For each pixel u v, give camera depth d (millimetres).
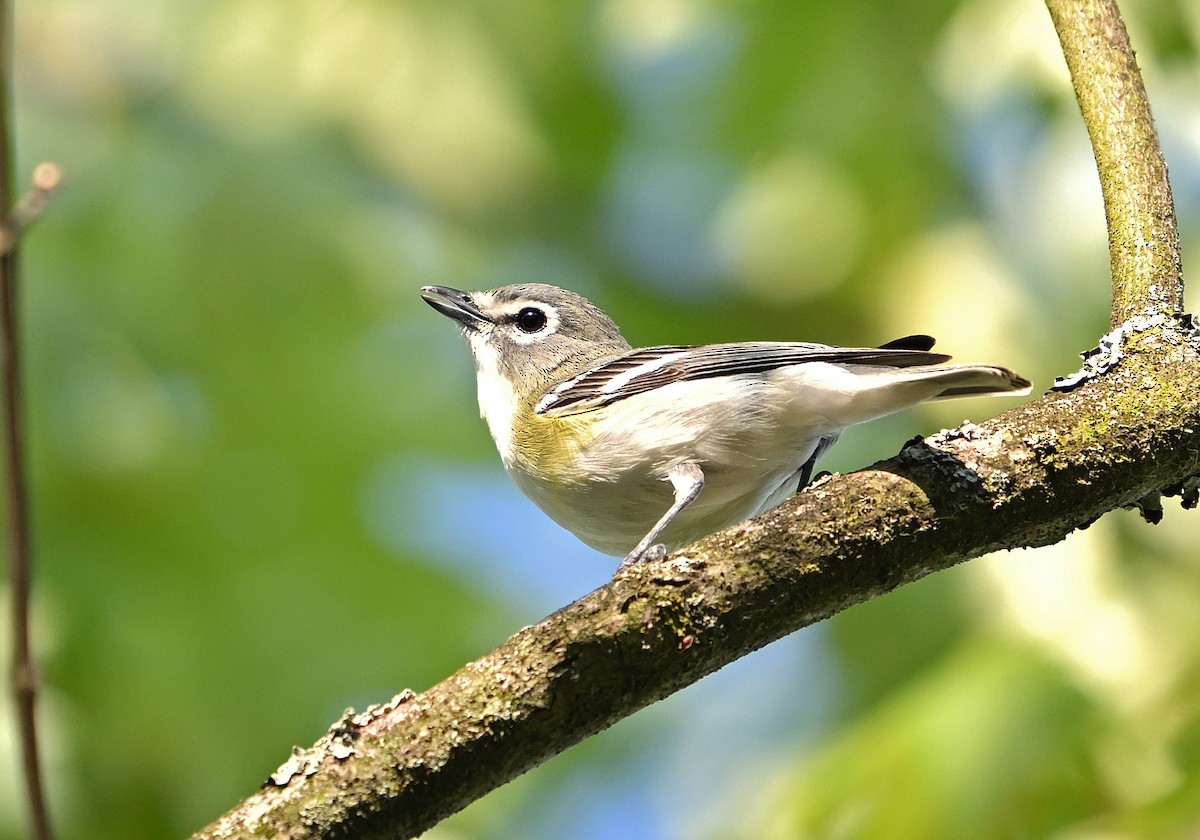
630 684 5832
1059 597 10305
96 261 11961
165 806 10922
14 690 5863
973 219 12523
